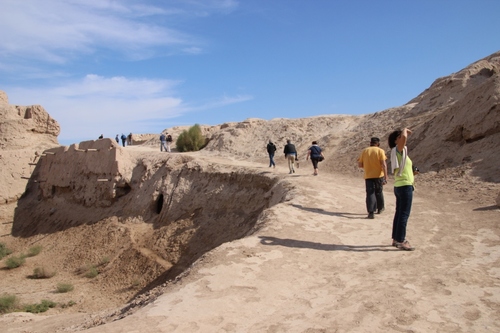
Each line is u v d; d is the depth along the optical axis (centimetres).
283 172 1842
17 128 3200
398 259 665
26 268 2008
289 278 607
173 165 2308
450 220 889
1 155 2994
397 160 720
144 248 1881
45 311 1380
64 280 1792
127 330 446
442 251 688
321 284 583
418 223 877
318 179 1593
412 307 480
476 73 2080
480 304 481
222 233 1727
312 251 724
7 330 823
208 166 2144
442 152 1493
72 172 2756
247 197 1784
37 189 3041
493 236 743
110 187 2419
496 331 419
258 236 800
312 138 2708
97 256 1977
